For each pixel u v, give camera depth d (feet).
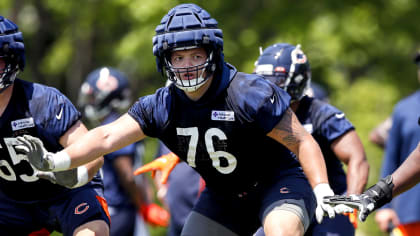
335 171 60.54
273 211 50.06
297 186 51.90
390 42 146.92
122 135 49.03
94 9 148.97
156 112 49.62
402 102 76.84
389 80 150.00
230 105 48.29
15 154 49.42
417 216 74.54
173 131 49.96
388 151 77.46
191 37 46.39
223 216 54.13
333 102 144.56
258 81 48.73
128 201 81.15
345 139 58.85
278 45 60.23
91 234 49.98
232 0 142.10
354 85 148.05
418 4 147.74
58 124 48.83
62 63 162.40
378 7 144.87
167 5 133.80
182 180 80.48
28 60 176.04
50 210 52.54
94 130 48.34
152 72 147.84
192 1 137.39
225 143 49.26
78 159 46.91
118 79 84.12
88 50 163.53
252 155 50.52
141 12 133.69
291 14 136.15
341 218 58.08
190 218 54.80
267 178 52.90
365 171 58.29
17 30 49.01
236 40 141.38
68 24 160.76
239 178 51.93
